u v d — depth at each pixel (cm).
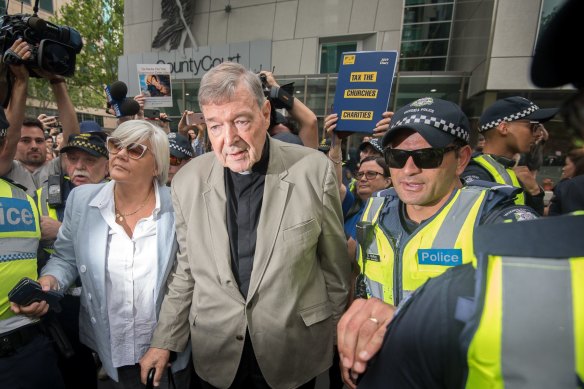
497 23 816
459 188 105
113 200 142
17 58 162
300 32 1238
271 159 132
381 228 114
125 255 139
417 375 47
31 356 127
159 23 1477
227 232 129
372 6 1141
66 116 218
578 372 33
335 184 134
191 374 156
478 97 913
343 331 63
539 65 38
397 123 102
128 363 142
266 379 127
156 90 461
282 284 122
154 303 142
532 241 39
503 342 37
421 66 1136
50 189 199
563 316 35
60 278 141
